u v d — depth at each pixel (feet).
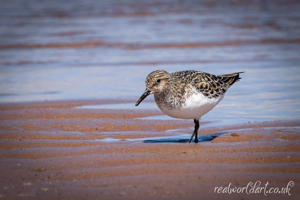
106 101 50.65
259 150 32.07
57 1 132.98
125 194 24.71
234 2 132.46
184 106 34.71
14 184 26.23
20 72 68.03
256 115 44.32
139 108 47.29
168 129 40.11
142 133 38.60
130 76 64.28
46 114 44.24
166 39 91.66
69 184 26.14
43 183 26.32
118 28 102.37
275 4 128.47
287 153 31.19
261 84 58.75
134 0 136.15
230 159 30.04
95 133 38.22
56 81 61.77
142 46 86.33
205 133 38.55
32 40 91.15
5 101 50.37
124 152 31.83
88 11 121.19
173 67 69.41
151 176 27.14
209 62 73.20
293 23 105.91
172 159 30.12
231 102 50.21
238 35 95.50
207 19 111.34
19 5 126.31
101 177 27.12
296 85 57.72
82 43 89.04
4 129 38.73
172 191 25.04
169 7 126.52
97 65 72.49
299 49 83.35
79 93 54.65
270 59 75.46
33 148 33.14
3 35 94.94
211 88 35.68
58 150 32.50
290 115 43.65
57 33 97.45
